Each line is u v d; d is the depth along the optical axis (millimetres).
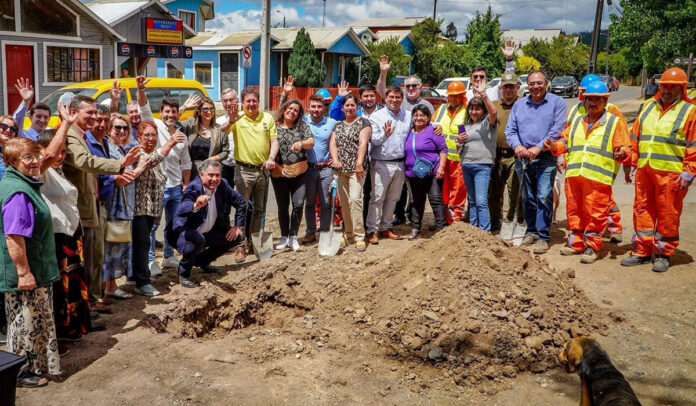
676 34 20281
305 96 28516
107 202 5320
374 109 7586
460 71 42438
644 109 6285
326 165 7090
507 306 4691
